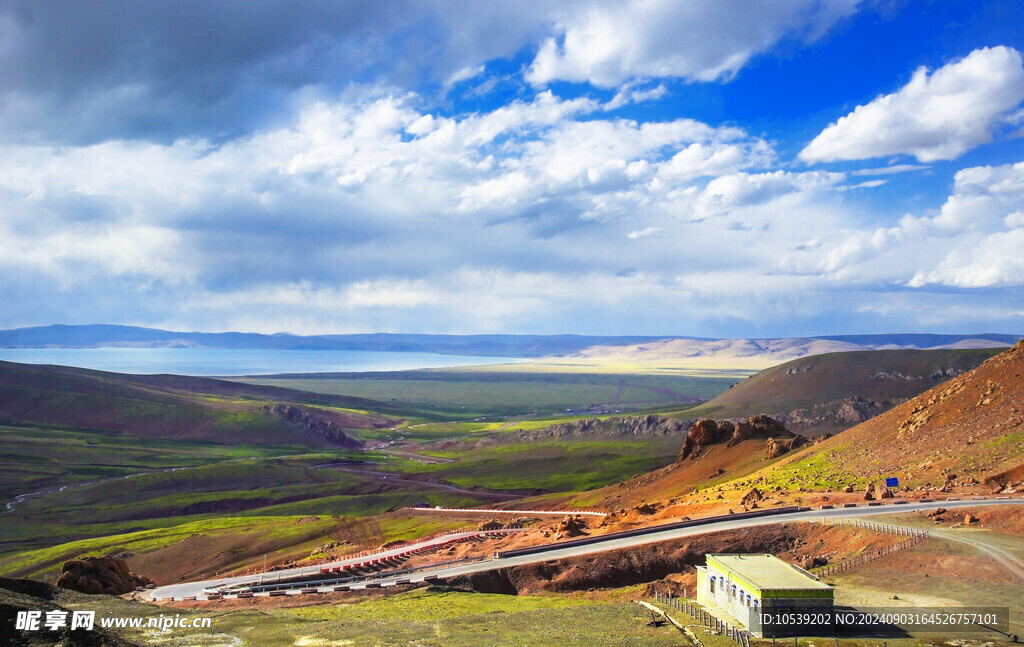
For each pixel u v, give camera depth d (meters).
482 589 97.31
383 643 68.12
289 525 178.00
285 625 74.62
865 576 77.75
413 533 153.38
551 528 126.31
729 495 131.88
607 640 67.44
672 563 96.06
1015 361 141.75
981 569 74.94
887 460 128.75
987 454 113.88
